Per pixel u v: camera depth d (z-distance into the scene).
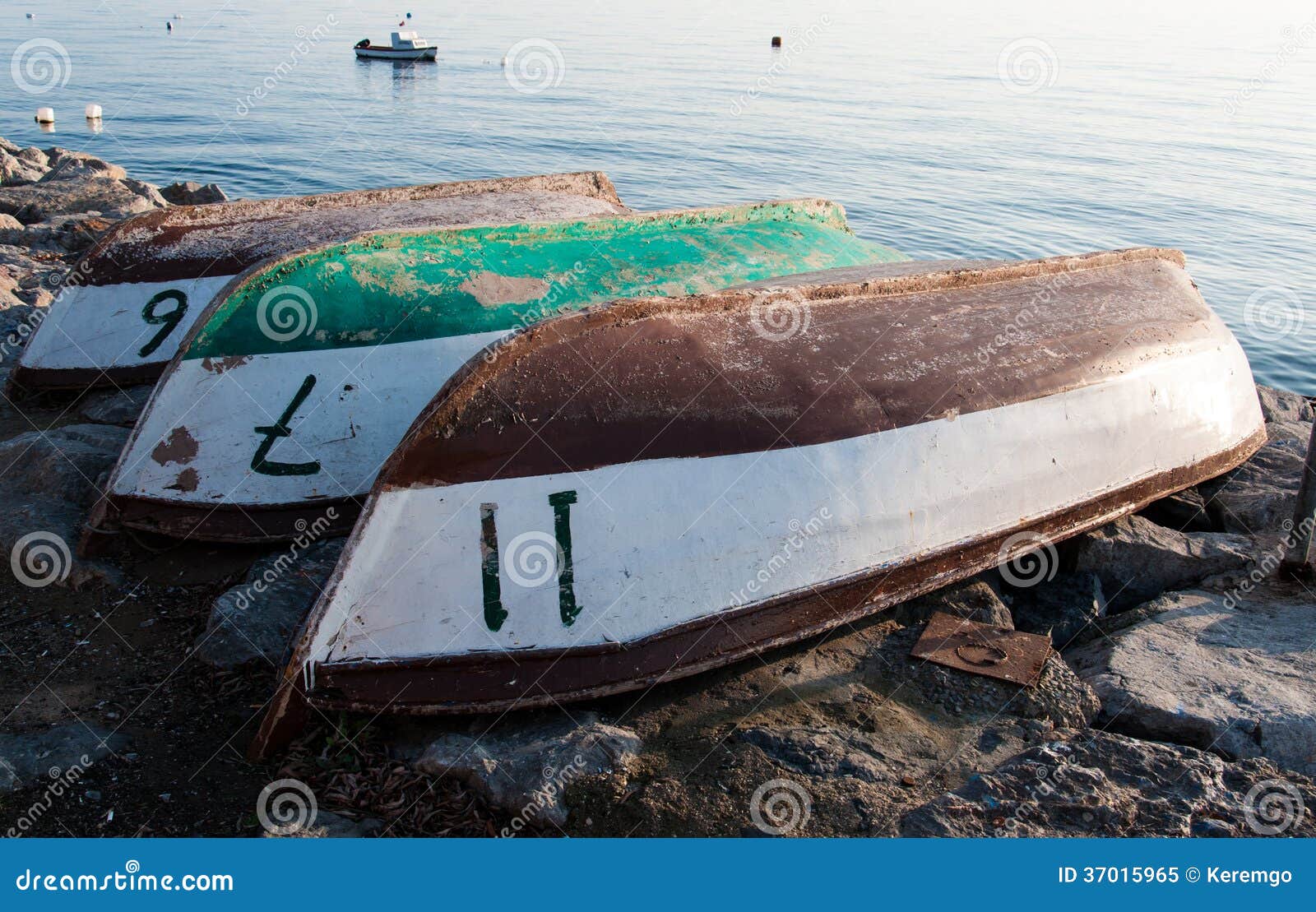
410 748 3.95
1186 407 5.78
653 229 7.21
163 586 5.04
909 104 34.09
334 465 5.45
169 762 3.88
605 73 40.25
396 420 5.58
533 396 4.12
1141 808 3.65
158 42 50.84
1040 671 4.32
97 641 4.59
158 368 6.99
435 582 3.92
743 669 4.35
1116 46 66.19
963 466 4.82
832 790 3.69
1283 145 27.50
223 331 5.32
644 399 4.29
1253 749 3.99
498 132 26.69
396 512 3.90
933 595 4.87
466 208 7.68
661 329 4.55
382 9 81.31
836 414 4.59
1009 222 18.95
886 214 19.31
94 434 6.12
